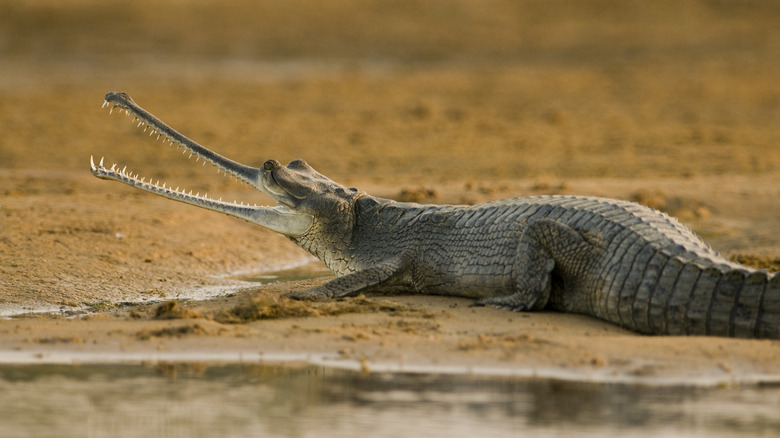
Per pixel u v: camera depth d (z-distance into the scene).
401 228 35.78
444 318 30.33
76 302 34.72
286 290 36.25
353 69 145.88
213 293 37.88
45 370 25.12
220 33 168.12
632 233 29.22
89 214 47.56
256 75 138.62
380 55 158.88
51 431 20.80
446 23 177.62
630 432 20.47
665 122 99.94
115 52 153.62
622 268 28.78
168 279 39.38
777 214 56.47
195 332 28.23
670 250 28.16
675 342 26.44
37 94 114.19
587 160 77.75
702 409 21.92
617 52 156.62
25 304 33.88
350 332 28.41
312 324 29.45
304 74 140.38
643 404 22.25
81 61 146.62
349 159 78.06
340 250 36.59
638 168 73.62
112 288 36.94
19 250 40.00
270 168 36.66
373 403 22.48
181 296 37.00
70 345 27.33
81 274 37.97
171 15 175.75
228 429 20.88
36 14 170.25
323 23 176.00
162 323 29.61
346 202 36.81
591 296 29.75
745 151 82.06
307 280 39.94
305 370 25.05
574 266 30.19
